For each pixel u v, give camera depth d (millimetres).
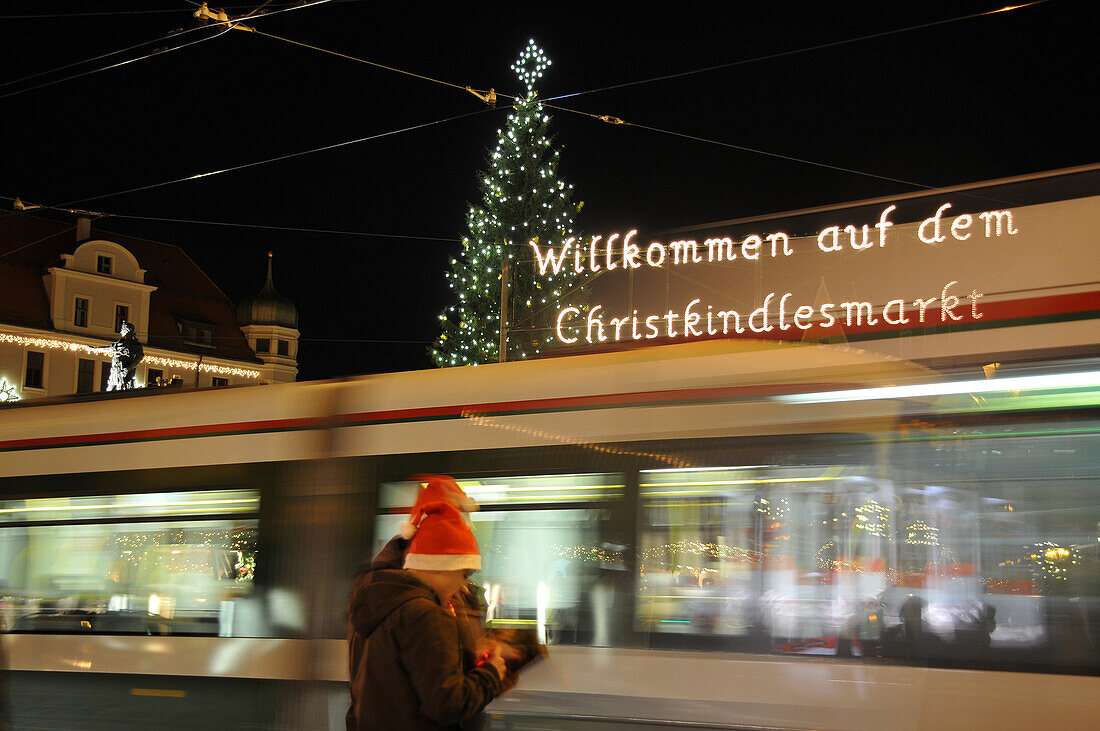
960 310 6555
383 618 4074
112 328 59406
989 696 5926
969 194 7438
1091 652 5734
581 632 7137
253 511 8617
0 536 9656
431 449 8008
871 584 6375
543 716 7109
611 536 7199
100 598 9086
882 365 6660
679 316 9375
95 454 9414
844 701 6301
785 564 6637
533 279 23438
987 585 6066
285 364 67688
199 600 8680
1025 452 6133
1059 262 6547
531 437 7648
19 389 55062
